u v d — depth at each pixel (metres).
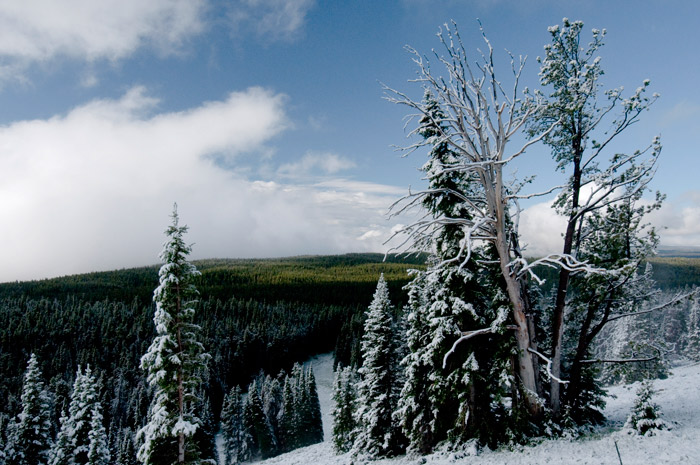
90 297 161.25
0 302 141.50
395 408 23.34
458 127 14.95
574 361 15.39
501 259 14.73
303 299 159.75
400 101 14.05
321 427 61.50
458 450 15.51
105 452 28.36
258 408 62.59
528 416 14.51
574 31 14.01
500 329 14.43
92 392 30.08
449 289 16.05
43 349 105.25
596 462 11.38
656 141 13.65
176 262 16.91
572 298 15.77
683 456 10.37
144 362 16.14
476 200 16.39
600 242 15.34
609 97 13.91
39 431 31.69
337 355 105.62
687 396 18.92
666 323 58.31
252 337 109.25
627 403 20.44
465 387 15.66
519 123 13.75
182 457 16.02
